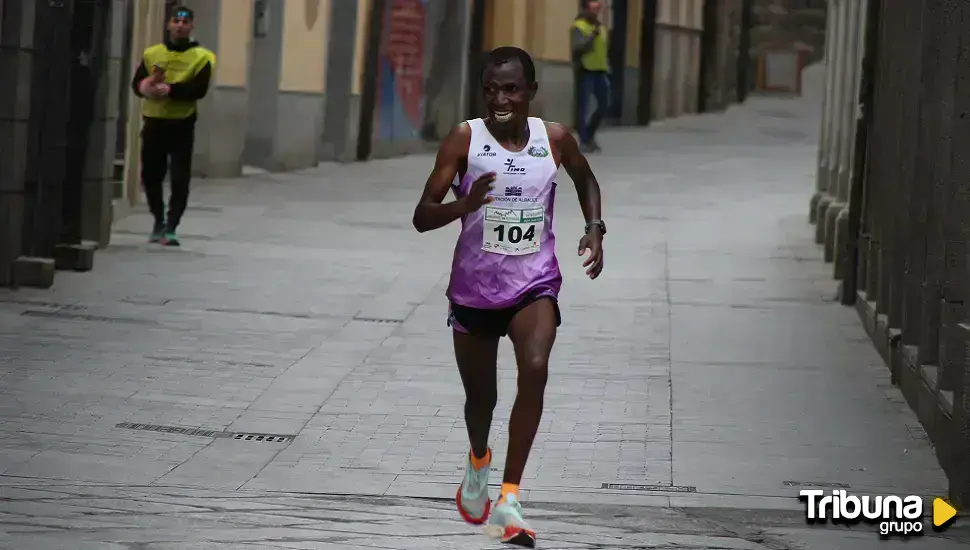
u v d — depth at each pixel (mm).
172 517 18938
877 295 31203
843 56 42938
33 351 28250
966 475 20391
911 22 28078
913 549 18438
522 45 76750
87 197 39469
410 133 71625
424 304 34500
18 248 34250
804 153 73688
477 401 18312
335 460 22469
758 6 115875
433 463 22453
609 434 24234
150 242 41031
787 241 44594
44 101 35188
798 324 33188
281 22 60500
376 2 67125
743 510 20219
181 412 24812
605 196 54875
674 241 44250
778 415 25609
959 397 20719
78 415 24234
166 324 31203
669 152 73125
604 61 71875
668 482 21609
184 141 40438
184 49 39906
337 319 32562
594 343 30859
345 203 51906
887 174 30422
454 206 17016
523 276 17672
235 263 38719
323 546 17766
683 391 27156
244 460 22297
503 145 17562
